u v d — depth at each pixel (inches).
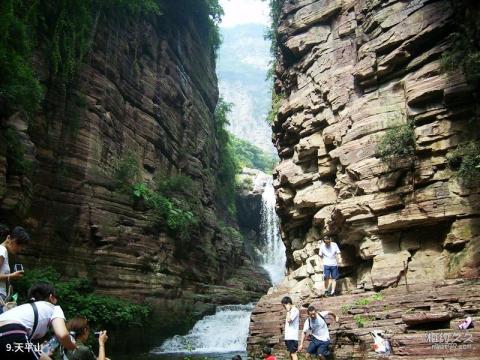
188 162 1099.9
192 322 799.1
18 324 163.2
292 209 674.8
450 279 424.2
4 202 470.9
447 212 462.0
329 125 617.0
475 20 469.4
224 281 1129.4
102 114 754.8
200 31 1272.1
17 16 555.8
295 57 723.4
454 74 479.2
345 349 403.2
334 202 596.7
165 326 741.9
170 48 1058.1
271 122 797.9
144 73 925.8
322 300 482.6
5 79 480.1
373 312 422.9
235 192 1577.3
